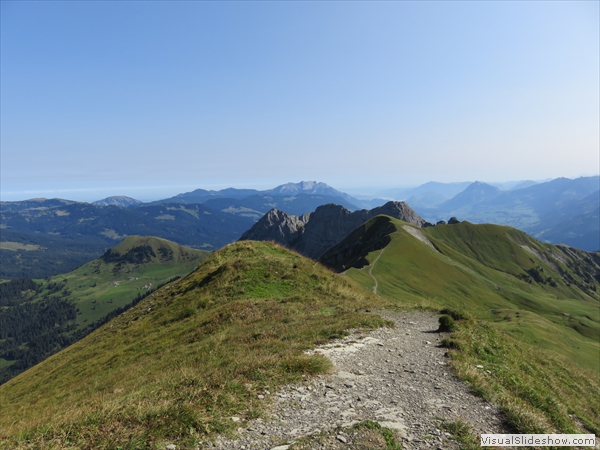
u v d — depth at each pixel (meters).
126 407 8.94
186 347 19.78
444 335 18.95
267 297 28.38
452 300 116.06
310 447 7.66
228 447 7.79
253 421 8.99
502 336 25.19
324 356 13.92
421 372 13.29
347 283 35.91
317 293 29.95
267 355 13.75
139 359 21.39
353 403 10.33
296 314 23.03
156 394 9.98
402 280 119.19
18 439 7.71
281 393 10.72
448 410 10.19
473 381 12.34
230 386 10.35
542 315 146.00
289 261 36.31
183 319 27.31
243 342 17.47
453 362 14.23
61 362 29.84
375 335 18.23
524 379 15.60
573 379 23.69
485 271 186.12
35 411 16.66
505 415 10.16
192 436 7.94
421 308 27.61
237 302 26.09
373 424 8.68
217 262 40.12
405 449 7.93
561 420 12.00
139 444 7.50
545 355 27.83
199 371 12.66
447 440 8.45
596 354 75.31
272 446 7.83
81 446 7.42
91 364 24.38
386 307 27.39
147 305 37.47
